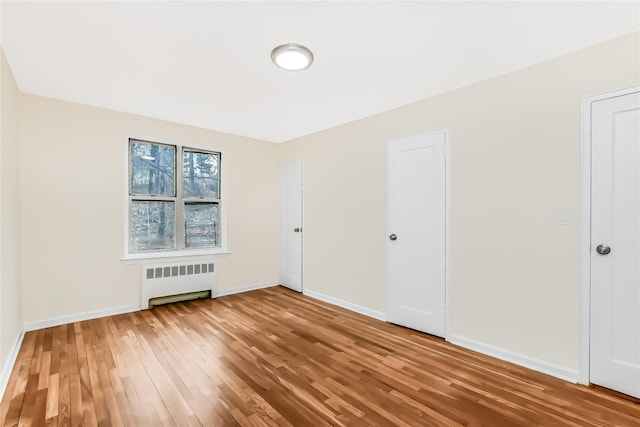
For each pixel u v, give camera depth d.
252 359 2.43
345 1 1.65
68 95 3.01
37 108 3.00
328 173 4.05
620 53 1.96
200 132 4.11
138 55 2.23
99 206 3.36
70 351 2.53
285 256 4.78
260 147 4.73
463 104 2.72
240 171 4.51
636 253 1.92
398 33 1.94
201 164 4.24
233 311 3.62
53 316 3.08
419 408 1.83
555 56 2.21
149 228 3.82
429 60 2.28
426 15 1.76
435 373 2.23
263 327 3.11
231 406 1.83
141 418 1.72
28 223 2.94
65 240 3.15
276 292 4.50
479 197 2.61
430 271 2.95
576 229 2.13
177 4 1.67
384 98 3.00
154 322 3.22
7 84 2.33
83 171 3.26
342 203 3.84
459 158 2.74
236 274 4.46
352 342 2.77
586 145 2.09
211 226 4.34
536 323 2.30
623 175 1.96
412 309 3.09
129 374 2.18
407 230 3.14
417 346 2.69
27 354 2.46
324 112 3.42
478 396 1.95
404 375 2.20
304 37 1.99
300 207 4.49
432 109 2.95
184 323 3.20
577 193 2.12
